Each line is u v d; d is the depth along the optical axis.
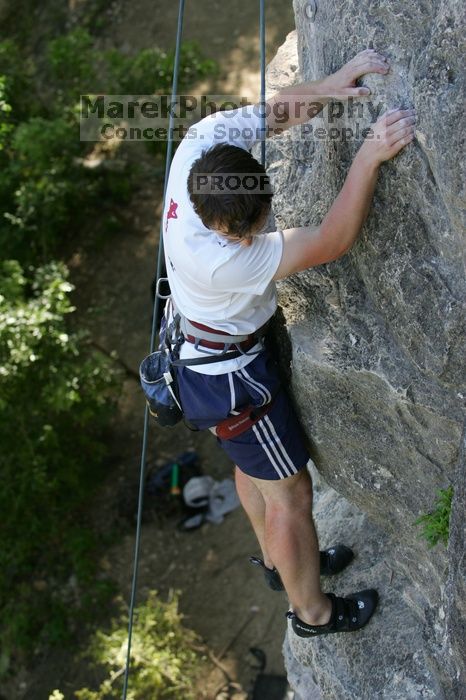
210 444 10.00
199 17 11.22
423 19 2.74
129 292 10.55
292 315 3.58
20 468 9.09
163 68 8.56
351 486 3.78
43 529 9.45
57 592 9.47
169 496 9.69
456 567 3.05
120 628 8.79
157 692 8.49
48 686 9.09
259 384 3.31
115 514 9.77
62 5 12.03
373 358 3.28
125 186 10.70
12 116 9.84
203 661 8.86
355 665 4.27
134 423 10.23
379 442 3.48
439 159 2.67
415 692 4.05
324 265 3.40
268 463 3.50
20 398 8.64
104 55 9.33
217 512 9.58
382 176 2.93
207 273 2.95
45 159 9.31
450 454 3.23
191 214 2.99
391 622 4.21
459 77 2.59
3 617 9.44
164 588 9.37
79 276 10.71
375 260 3.11
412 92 2.77
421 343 3.06
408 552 3.82
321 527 4.74
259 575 9.20
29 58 11.84
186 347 3.27
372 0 2.87
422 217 2.88
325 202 3.43
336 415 3.51
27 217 9.73
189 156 3.11
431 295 2.95
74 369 8.63
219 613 9.12
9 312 8.12
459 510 2.99
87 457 9.79
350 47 3.02
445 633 3.47
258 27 10.77
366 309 3.34
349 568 4.45
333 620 4.09
